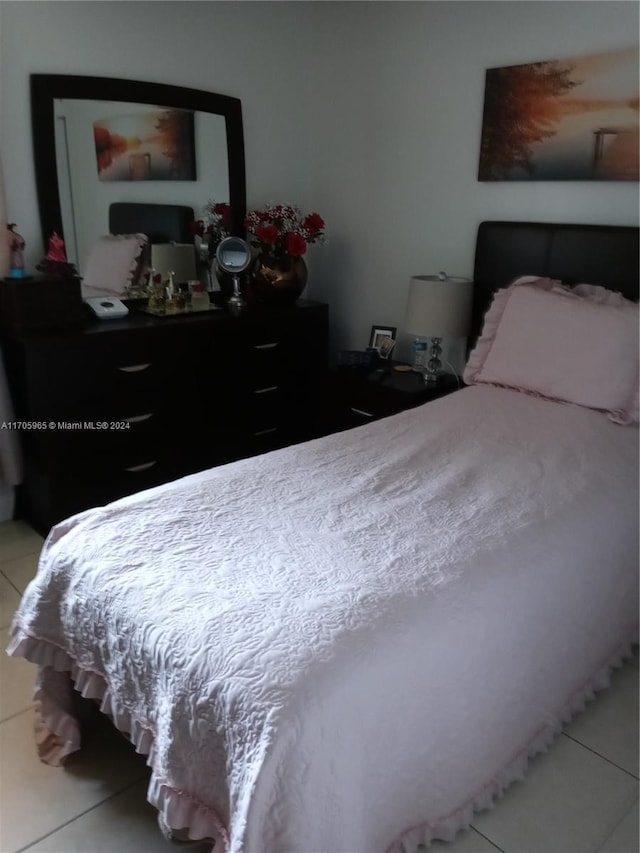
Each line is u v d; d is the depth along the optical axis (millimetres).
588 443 2236
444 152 3211
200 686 1250
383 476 1983
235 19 3340
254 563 1520
